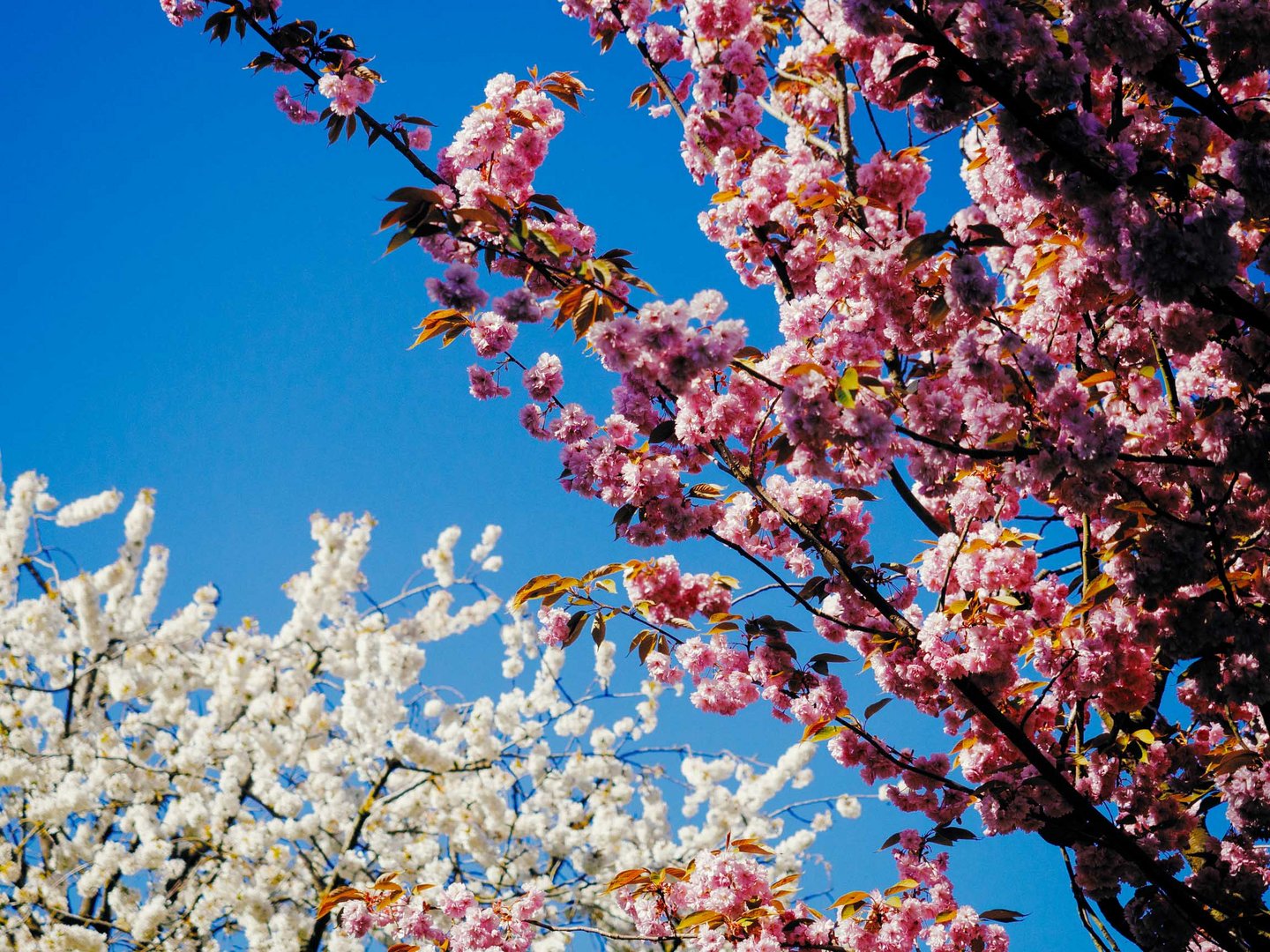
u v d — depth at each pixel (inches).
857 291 152.6
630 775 428.8
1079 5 126.2
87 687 425.1
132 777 400.2
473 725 417.4
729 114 162.9
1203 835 169.5
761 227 158.4
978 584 159.2
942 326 148.3
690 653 170.4
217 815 389.1
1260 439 140.8
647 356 126.3
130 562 419.5
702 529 159.9
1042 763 149.1
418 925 169.5
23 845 390.9
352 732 428.5
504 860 404.8
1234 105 134.3
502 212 126.3
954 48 122.5
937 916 157.2
